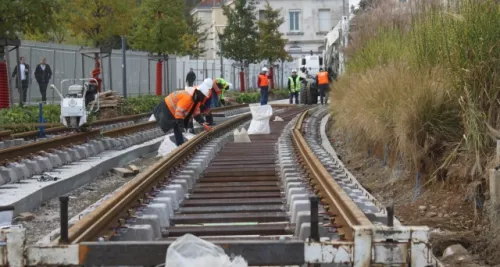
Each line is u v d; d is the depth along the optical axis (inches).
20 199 374.0
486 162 323.9
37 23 964.0
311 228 187.8
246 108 1519.4
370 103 466.9
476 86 343.9
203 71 2269.9
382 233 178.7
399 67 453.1
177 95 565.3
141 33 1598.2
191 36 2304.4
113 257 181.5
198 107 572.7
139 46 1627.7
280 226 281.4
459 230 314.7
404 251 177.9
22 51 1159.6
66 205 191.2
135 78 1630.2
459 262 267.3
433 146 373.7
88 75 1405.0
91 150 609.9
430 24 430.3
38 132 684.1
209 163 504.4
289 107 1445.6
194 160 473.4
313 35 2938.0
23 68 1069.8
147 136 808.9
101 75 1206.3
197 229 278.7
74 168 514.9
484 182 320.2
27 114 829.2
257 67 2608.3
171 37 1614.2
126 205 281.7
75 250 180.5
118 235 246.8
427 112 375.6
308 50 2947.8
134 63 1624.0
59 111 927.7
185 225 293.1
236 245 182.4
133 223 267.4
